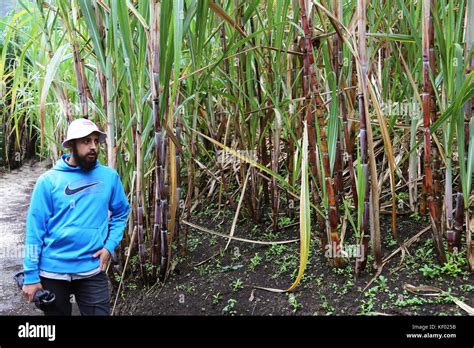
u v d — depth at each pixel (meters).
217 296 1.91
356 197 1.96
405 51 2.06
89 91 2.00
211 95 2.54
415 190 2.16
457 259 1.71
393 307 1.57
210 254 2.33
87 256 1.60
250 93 2.15
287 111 2.24
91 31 1.72
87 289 1.64
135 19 1.82
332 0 1.66
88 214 1.59
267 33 2.02
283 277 1.93
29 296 1.53
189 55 2.08
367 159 1.62
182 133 2.51
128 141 1.97
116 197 1.70
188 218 2.32
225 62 2.23
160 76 1.73
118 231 1.70
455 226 1.71
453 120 1.52
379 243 1.69
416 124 1.97
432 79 1.61
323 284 1.79
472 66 1.55
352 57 1.85
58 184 1.55
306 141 1.43
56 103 2.94
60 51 1.70
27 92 3.92
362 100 1.54
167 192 2.12
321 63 2.00
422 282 1.66
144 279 2.11
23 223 3.64
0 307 2.22
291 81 2.12
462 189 1.64
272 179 2.29
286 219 2.44
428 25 1.49
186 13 1.69
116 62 1.76
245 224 2.57
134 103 1.82
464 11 1.74
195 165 2.86
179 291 2.02
